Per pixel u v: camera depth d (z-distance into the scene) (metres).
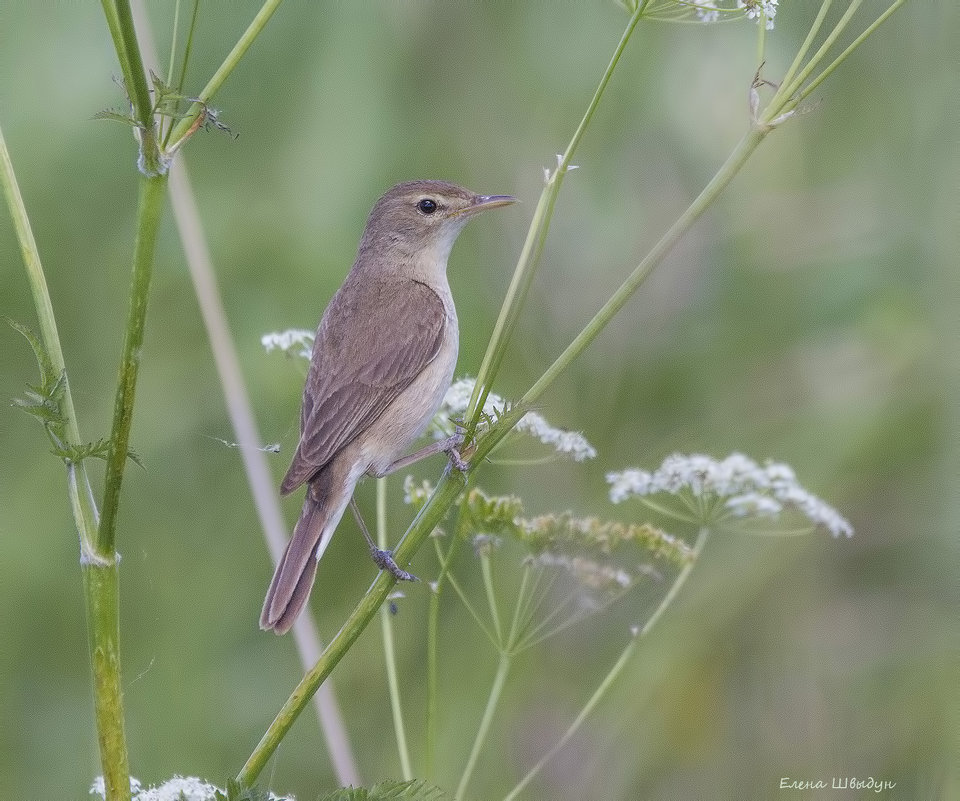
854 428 11.80
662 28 12.88
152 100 5.78
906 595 11.38
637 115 12.95
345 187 12.02
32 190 12.21
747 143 6.51
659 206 12.85
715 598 11.34
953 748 10.28
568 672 11.04
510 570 11.12
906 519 11.59
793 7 12.72
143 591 11.55
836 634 11.26
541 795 10.50
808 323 12.44
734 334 12.59
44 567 11.57
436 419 9.55
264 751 6.16
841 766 10.59
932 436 11.70
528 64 12.98
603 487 11.97
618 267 12.70
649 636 11.16
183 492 12.02
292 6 12.09
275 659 11.48
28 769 10.85
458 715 10.80
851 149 12.70
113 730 5.80
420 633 11.36
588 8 13.02
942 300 12.01
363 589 11.88
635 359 12.58
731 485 8.42
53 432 5.73
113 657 5.80
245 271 12.17
